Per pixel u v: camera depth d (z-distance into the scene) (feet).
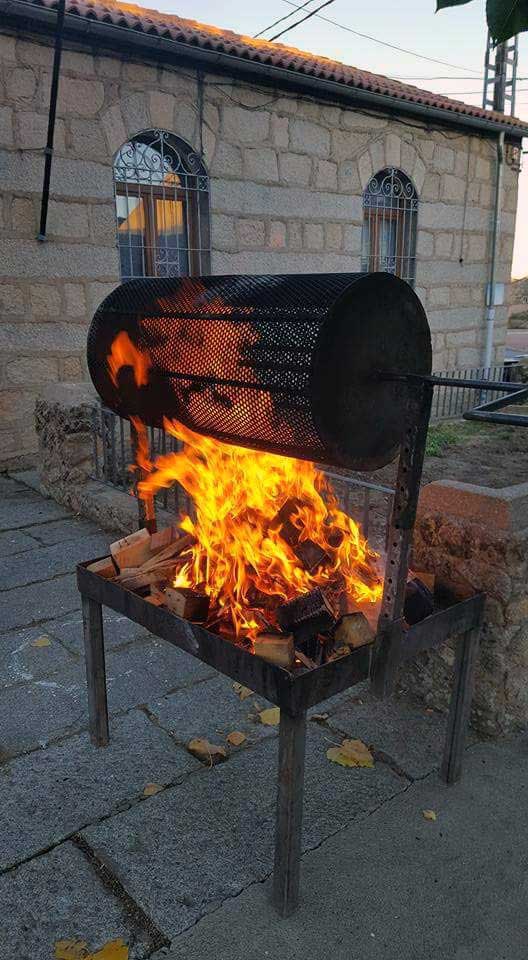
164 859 7.12
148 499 9.64
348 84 28.84
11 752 8.87
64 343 24.34
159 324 7.39
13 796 8.04
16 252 22.70
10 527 17.79
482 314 40.93
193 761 8.71
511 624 8.61
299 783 6.17
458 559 8.81
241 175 28.17
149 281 8.29
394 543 6.23
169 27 23.61
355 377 6.13
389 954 6.11
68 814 7.75
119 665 11.12
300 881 6.87
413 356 6.64
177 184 26.78
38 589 13.97
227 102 26.96
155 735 9.26
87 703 10.03
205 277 7.63
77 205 23.70
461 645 7.89
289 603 6.68
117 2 26.81
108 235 24.66
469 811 7.88
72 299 24.21
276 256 30.14
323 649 6.62
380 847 7.33
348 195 32.12
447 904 6.64
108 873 6.95
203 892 6.72
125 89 24.06
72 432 18.75
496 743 9.09
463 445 31.17
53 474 19.81
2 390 23.27
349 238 32.68
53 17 20.89
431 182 35.83
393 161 33.63
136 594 7.66
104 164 24.06
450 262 38.22
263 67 26.02
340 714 9.66
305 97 29.32
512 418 5.38
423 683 9.82
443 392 39.24
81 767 8.57
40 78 22.02
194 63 25.52
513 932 6.36
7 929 6.30
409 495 6.10
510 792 8.19
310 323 5.84
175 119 25.63
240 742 9.05
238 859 7.13
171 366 7.22
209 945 6.16
